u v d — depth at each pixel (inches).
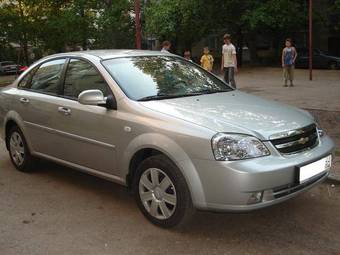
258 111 194.1
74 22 1376.7
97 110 211.0
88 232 188.9
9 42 1406.3
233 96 218.1
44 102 241.3
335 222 194.7
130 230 189.6
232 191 167.2
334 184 239.6
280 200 173.5
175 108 192.5
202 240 179.6
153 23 1307.8
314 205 213.3
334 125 380.2
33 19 1349.7
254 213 204.2
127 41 1184.8
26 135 257.9
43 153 250.4
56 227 194.4
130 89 208.7
